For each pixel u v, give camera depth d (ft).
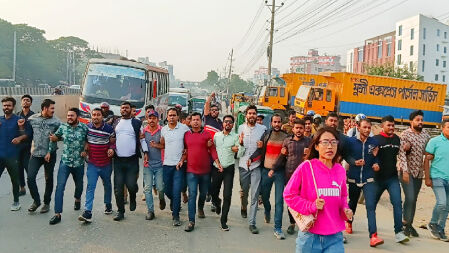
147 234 19.21
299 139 19.57
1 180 28.86
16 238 17.84
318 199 10.13
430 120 86.69
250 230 20.36
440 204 20.26
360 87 82.99
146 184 21.53
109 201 21.98
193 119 20.62
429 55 209.87
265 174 20.48
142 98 44.57
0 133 21.26
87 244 17.49
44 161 21.66
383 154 19.25
